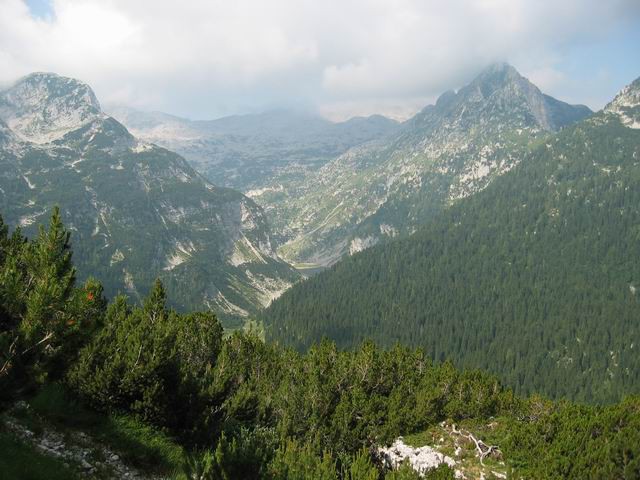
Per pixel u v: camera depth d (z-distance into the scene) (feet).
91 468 70.90
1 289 72.64
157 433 91.09
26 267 80.89
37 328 69.41
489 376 214.07
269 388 184.34
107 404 89.30
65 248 80.59
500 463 135.23
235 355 207.41
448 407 175.63
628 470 102.17
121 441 82.94
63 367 77.61
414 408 173.58
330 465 103.55
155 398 91.86
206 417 98.53
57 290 71.82
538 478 110.22
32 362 69.72
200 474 67.97
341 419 161.17
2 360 66.64
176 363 103.50
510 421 161.68
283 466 76.79
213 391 105.50
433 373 224.74
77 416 82.23
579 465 109.29
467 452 144.56
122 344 100.68
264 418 138.72
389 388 200.75
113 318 151.02
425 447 153.38
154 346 96.89
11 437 66.08
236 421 119.24
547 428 135.23
